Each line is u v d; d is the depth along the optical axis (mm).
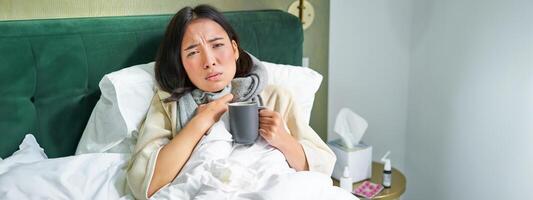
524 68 1662
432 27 2045
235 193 1161
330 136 2223
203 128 1322
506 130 1768
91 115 1424
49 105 1384
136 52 1520
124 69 1423
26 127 1343
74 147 1461
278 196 1131
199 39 1370
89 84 1451
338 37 2090
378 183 1871
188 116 1391
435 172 2133
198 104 1426
